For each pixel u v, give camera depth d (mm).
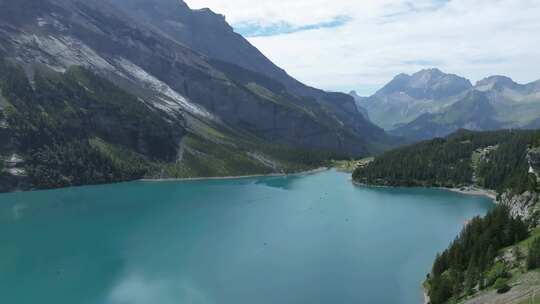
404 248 147625
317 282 119750
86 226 174500
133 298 111250
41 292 115000
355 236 161625
